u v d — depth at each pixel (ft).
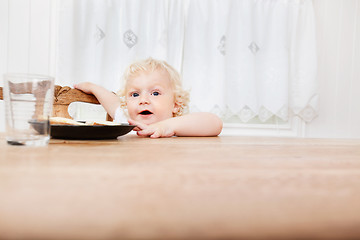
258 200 0.57
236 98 6.03
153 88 3.86
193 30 5.82
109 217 0.45
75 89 3.86
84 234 0.38
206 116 3.17
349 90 6.96
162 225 0.42
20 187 0.63
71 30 5.32
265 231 0.42
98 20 5.38
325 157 1.37
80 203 0.52
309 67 6.31
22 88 1.43
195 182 0.73
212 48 5.86
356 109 7.00
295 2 6.28
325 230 0.43
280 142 2.34
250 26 5.90
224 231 0.41
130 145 1.72
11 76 1.41
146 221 0.43
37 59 5.61
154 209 0.50
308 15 6.34
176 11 5.78
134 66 4.05
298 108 6.38
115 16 5.66
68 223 0.42
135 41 5.49
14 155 1.13
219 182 0.74
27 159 1.04
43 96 1.47
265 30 6.13
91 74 5.49
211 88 5.85
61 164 0.95
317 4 6.72
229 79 6.04
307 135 6.78
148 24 5.63
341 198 0.60
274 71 6.10
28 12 5.53
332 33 6.82
